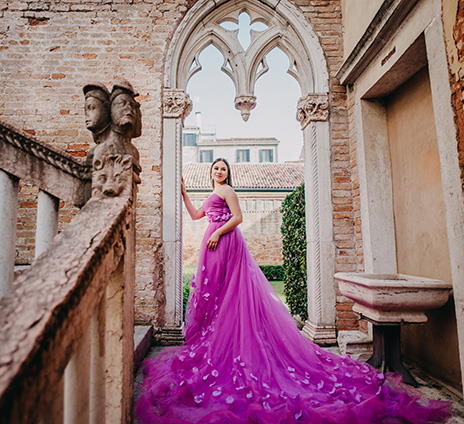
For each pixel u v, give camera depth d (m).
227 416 1.79
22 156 1.76
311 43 4.12
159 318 3.72
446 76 2.23
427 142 2.97
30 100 3.88
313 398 2.01
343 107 4.04
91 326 1.33
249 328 2.37
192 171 18.31
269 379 2.12
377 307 2.52
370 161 3.58
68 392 1.11
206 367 2.24
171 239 3.81
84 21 4.04
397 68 3.02
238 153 27.91
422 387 2.55
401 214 3.38
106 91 1.77
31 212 3.73
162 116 3.94
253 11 4.30
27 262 3.67
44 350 0.77
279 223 15.74
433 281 2.59
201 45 4.28
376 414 1.91
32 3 4.02
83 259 1.08
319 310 3.76
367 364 2.71
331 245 3.84
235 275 2.62
